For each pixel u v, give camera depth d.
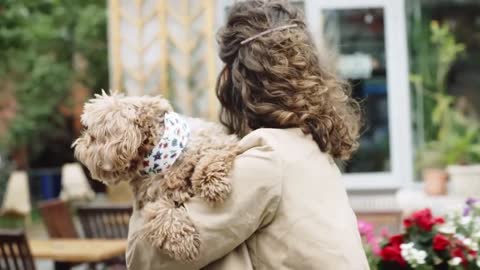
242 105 1.86
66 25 14.52
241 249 1.70
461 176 8.09
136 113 1.67
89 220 5.72
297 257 1.65
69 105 14.67
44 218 5.45
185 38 8.91
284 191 1.69
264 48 1.79
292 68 1.79
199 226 1.63
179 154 1.70
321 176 1.74
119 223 5.66
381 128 8.96
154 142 1.68
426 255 2.90
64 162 15.66
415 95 8.96
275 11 1.85
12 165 12.28
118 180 1.71
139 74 8.95
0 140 13.49
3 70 13.05
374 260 2.93
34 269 4.24
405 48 8.91
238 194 1.65
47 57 14.02
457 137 8.84
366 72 8.96
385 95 8.95
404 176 8.90
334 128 1.82
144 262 1.68
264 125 1.83
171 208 1.65
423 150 8.89
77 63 15.12
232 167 1.68
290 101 1.78
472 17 8.91
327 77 1.86
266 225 1.69
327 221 1.68
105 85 15.14
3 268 4.52
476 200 3.29
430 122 8.93
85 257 4.59
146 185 1.70
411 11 8.95
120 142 1.62
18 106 13.73
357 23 8.95
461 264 2.90
